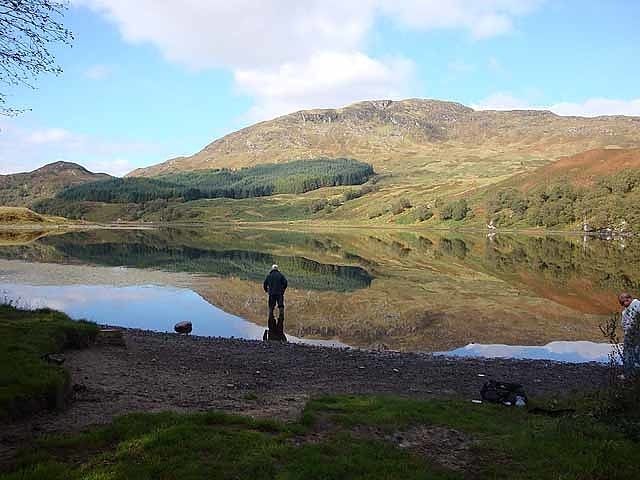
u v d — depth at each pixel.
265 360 16.64
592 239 106.50
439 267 55.81
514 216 143.12
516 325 27.22
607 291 39.31
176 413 9.23
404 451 8.45
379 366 16.53
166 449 7.40
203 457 7.29
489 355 21.12
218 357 16.66
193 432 8.06
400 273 49.91
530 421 10.55
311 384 13.91
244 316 28.69
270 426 8.95
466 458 8.38
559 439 9.06
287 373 15.09
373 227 167.00
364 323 27.38
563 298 36.00
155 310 29.80
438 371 16.19
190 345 18.41
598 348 22.52
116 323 26.05
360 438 8.88
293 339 23.67
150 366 14.47
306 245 89.00
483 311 30.89
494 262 62.16
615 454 8.26
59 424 8.88
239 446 7.68
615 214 119.94
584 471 7.64
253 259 61.53
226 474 6.79
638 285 42.72
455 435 9.49
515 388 12.55
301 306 31.88
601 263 61.31
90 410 9.85
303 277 45.59
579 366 17.52
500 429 9.92
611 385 10.50
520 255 72.12
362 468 7.41
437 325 27.08
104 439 7.85
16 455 7.27
